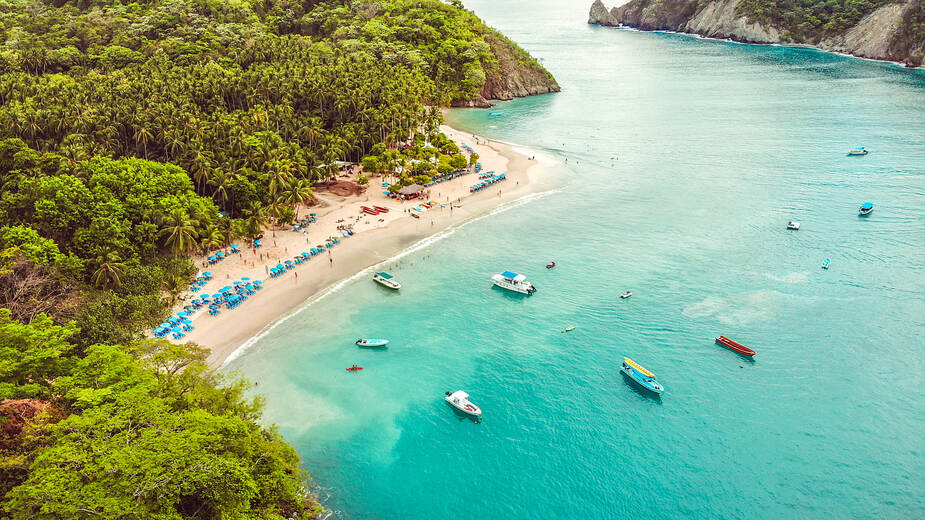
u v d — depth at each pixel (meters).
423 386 95.88
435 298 120.50
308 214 154.75
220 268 126.88
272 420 88.25
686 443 83.50
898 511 72.00
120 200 123.69
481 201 168.00
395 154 186.00
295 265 130.38
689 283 122.25
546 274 128.62
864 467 78.25
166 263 118.81
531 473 79.62
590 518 73.00
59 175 127.31
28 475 54.00
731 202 161.62
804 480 76.75
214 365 98.19
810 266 126.38
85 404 64.56
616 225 151.00
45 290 97.50
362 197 168.25
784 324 107.38
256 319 111.56
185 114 162.88
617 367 99.00
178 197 129.38
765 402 90.12
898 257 127.88
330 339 107.31
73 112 157.50
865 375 94.31
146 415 60.75
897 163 184.25
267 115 179.62
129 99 176.12
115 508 48.69
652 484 77.31
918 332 103.25
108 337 89.44
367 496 76.31
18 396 66.81
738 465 79.50
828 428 84.81
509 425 87.81
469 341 106.88
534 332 109.00
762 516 72.19
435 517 73.69
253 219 132.38
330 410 90.56
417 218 156.00
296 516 70.00
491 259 135.75
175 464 54.03
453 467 80.81
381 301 119.44
